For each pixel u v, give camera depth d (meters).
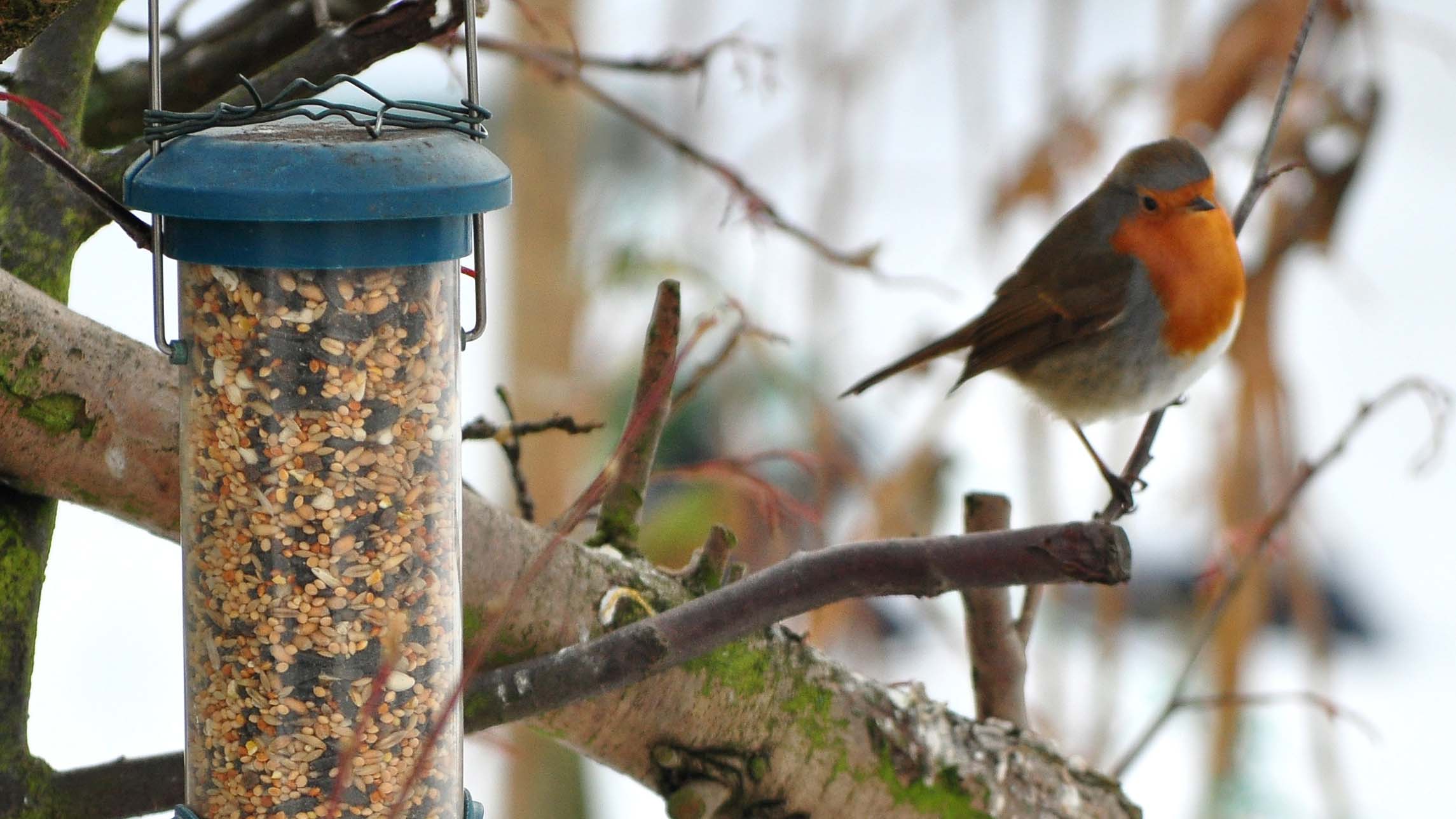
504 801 12.53
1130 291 8.73
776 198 12.98
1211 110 9.96
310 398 4.98
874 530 10.39
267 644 5.05
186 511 5.09
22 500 5.41
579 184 12.45
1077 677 13.36
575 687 5.21
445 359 5.13
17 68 5.69
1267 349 9.74
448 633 5.21
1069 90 11.43
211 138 4.50
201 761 5.16
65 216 5.66
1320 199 9.72
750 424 11.29
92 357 5.20
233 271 4.90
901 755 6.16
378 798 5.12
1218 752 10.41
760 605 5.10
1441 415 7.93
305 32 6.52
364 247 4.66
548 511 12.06
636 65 7.71
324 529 5.03
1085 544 4.69
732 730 5.91
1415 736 14.63
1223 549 8.95
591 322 12.34
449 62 6.32
